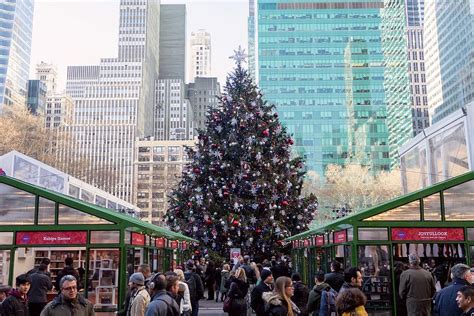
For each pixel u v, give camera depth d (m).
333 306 8.29
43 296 10.73
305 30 138.50
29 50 132.62
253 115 28.45
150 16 199.38
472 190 13.25
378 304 13.05
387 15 139.38
